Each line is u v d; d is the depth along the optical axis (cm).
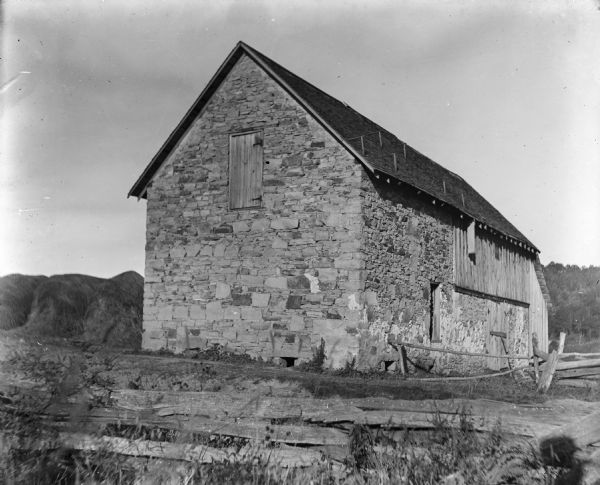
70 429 471
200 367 1147
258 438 517
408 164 1822
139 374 888
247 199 1545
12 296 1538
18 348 626
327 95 1862
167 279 1628
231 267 1539
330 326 1380
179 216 1636
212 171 1605
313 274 1422
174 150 1667
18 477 431
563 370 1185
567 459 439
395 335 1480
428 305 1653
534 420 525
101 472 448
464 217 1928
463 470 435
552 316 3142
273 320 1457
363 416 544
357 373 1297
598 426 439
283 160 1495
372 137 1744
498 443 466
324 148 1445
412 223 1605
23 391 508
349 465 473
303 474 461
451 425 505
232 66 1598
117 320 1648
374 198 1443
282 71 1608
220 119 1605
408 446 491
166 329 1608
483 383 1222
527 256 2591
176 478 439
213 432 525
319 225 1429
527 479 436
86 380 541
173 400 586
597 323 2984
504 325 2250
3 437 454
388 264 1477
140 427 520
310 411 561
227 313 1525
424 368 1594
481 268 2064
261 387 802
